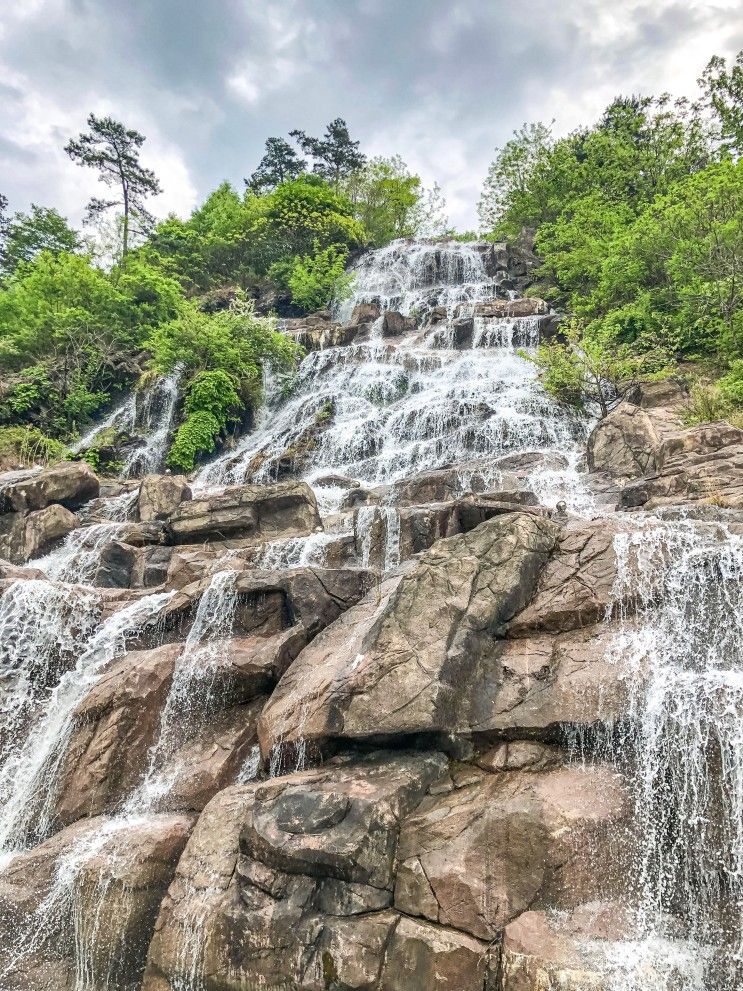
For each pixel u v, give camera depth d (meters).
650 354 18.31
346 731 7.21
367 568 10.28
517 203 36.19
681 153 31.64
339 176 57.56
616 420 15.06
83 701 9.21
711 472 11.74
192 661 9.20
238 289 32.47
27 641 10.41
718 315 19.12
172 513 14.25
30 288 29.92
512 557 8.25
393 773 6.70
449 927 5.51
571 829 5.79
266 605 9.89
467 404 19.16
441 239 39.72
